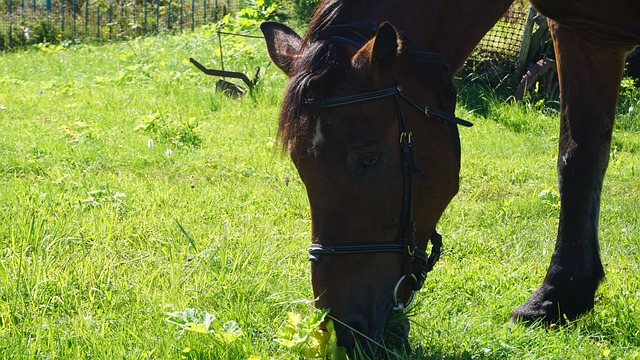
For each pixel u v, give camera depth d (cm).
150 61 1288
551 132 912
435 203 342
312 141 303
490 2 374
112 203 569
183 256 464
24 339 351
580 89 416
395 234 325
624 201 639
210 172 698
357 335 316
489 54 1057
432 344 364
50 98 1016
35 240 478
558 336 392
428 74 342
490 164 753
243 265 445
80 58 1391
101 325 377
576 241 417
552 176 729
